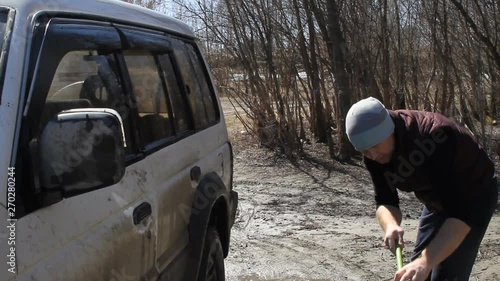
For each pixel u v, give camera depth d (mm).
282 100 10156
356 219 6586
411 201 7102
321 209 7004
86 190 1925
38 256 1869
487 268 4949
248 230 6238
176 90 3668
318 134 10578
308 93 10508
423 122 2875
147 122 3080
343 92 9312
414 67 9828
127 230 2512
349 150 9555
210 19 10406
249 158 9898
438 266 3111
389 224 3139
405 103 9906
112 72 2818
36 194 1896
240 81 10508
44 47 2172
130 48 3014
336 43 9180
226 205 4059
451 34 9469
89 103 2576
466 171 2861
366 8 9508
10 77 1959
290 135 9992
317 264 5238
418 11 9742
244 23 10125
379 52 9539
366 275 4969
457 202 2797
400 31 9766
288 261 5328
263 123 10328
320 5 9727
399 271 2645
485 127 9609
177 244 3287
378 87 9688
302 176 8758
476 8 9406
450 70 9500
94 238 2215
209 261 3770
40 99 2076
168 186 3090
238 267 5203
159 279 2955
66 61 2420
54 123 1870
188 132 3676
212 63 10516
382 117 2744
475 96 9266
